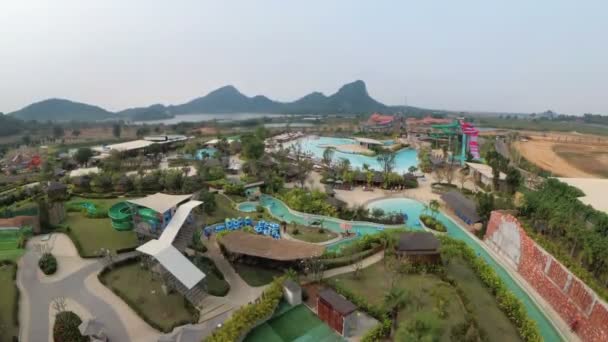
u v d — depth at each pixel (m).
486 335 28.89
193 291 32.62
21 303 32.28
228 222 52.22
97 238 46.25
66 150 139.75
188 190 70.25
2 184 79.38
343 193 77.94
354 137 187.00
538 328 30.53
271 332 29.05
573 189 44.38
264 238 43.38
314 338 28.44
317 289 36.19
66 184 73.06
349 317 28.95
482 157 113.50
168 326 28.92
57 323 28.80
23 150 145.38
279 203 69.94
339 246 49.12
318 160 117.19
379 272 40.25
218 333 26.44
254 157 109.62
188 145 129.12
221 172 85.69
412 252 41.28
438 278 38.75
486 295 35.72
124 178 73.31
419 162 112.69
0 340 26.95
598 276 32.81
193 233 42.19
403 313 31.56
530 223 45.53
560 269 33.78
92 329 26.59
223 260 42.47
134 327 29.27
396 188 81.19
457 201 62.31
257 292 35.66
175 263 33.06
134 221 43.41
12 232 46.84
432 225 56.06
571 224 38.06
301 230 54.72
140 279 36.66
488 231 50.03
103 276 36.84
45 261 38.84
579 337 30.09
